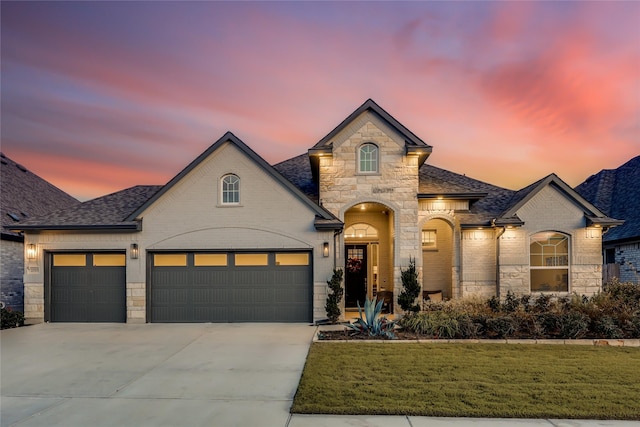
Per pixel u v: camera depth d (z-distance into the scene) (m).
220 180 13.77
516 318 10.84
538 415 5.53
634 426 5.28
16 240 16.36
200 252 13.76
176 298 13.66
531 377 7.13
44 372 7.91
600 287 13.92
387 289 16.27
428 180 15.77
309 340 10.59
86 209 15.02
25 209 18.22
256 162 13.66
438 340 10.10
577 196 14.03
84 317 13.81
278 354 9.16
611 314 10.77
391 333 10.47
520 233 14.12
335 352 9.00
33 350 9.72
